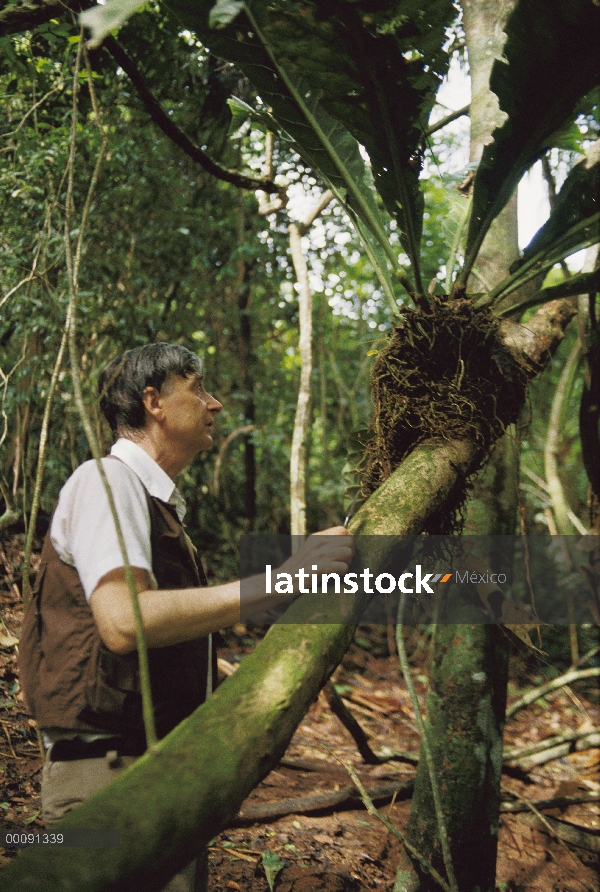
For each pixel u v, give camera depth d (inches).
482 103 90.5
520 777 135.9
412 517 50.1
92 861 24.7
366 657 221.9
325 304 269.6
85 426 41.3
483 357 64.8
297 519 168.7
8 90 132.5
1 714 110.8
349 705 174.2
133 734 49.4
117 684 48.5
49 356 152.0
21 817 85.4
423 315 63.4
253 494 257.6
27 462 127.0
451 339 62.6
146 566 46.6
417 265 63.6
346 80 58.1
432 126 124.4
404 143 60.8
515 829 112.4
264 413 278.1
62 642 49.5
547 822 108.1
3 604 144.6
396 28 54.7
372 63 55.9
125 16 40.3
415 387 62.2
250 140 175.2
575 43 54.9
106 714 48.4
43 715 49.6
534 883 100.3
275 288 267.1
